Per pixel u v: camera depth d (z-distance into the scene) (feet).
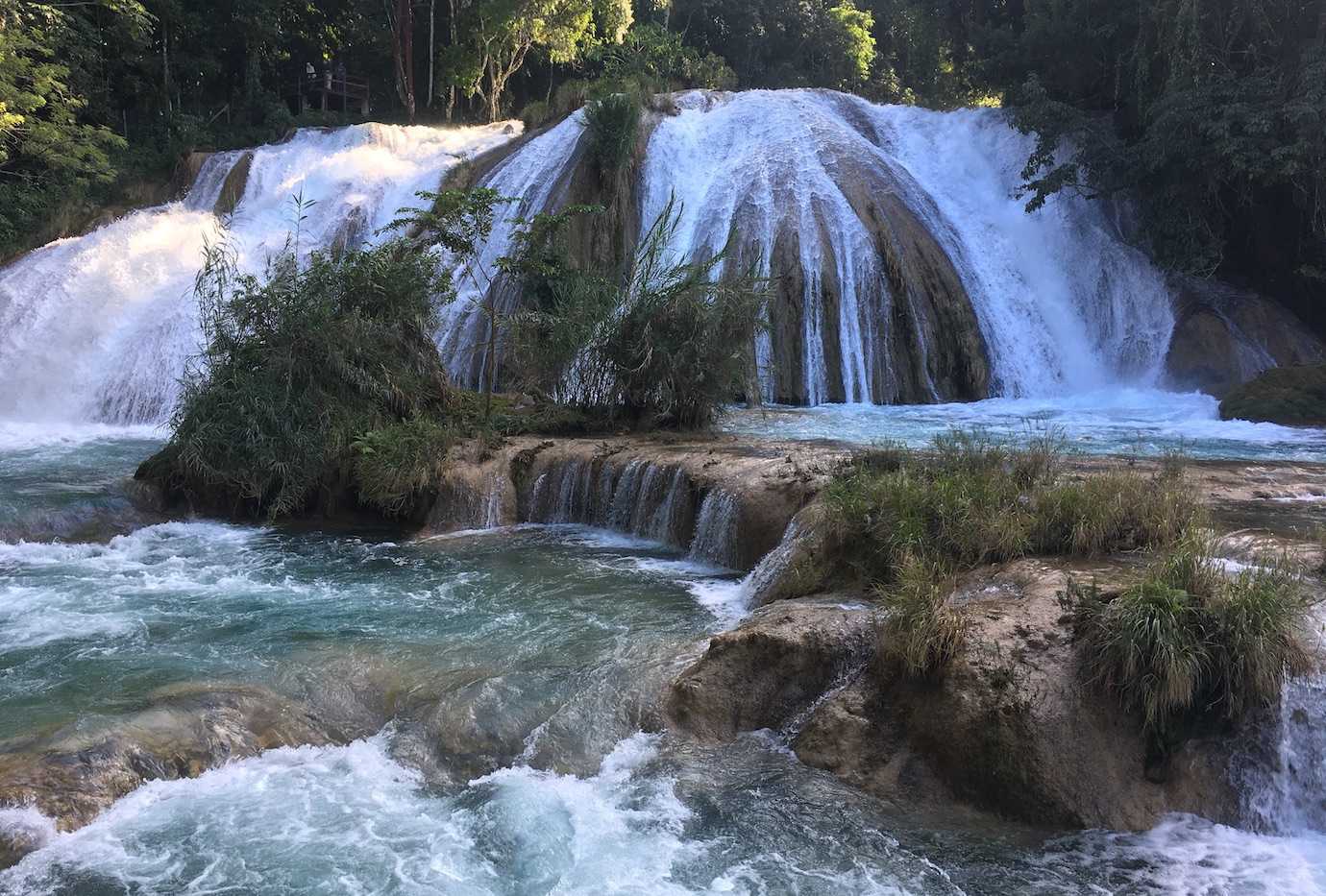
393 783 22.72
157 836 20.20
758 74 179.93
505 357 67.62
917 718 22.88
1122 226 86.53
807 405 73.61
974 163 95.04
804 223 80.33
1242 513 34.32
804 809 21.61
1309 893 18.49
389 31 155.94
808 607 27.84
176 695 24.90
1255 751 21.21
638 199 88.33
